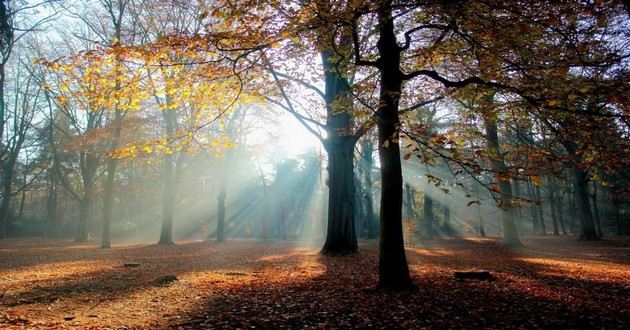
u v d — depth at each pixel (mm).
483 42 8688
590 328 6609
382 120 8852
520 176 6906
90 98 8266
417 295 8695
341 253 17562
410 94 13914
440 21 9422
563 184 45594
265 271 13469
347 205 18016
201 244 29656
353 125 16781
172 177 29906
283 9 7430
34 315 7648
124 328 6832
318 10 7184
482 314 7398
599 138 8328
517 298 8602
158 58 7625
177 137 9484
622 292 9328
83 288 10398
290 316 7457
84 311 8000
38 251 23203
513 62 8914
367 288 9516
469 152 7625
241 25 7430
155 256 19484
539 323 6867
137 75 8047
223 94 9586
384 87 9000
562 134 8406
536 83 8539
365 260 15836
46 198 58781
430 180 6793
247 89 10484
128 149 9203
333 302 8430
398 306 7895
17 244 31781
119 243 34125
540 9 7258
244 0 6852
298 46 10094
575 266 14453
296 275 12383
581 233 30766
